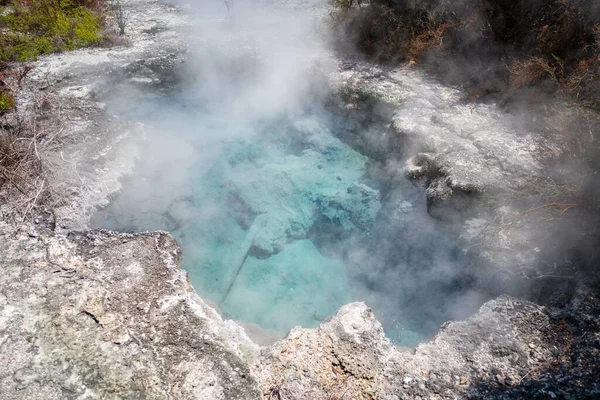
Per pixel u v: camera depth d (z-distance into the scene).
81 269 3.65
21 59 6.59
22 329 3.19
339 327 3.36
